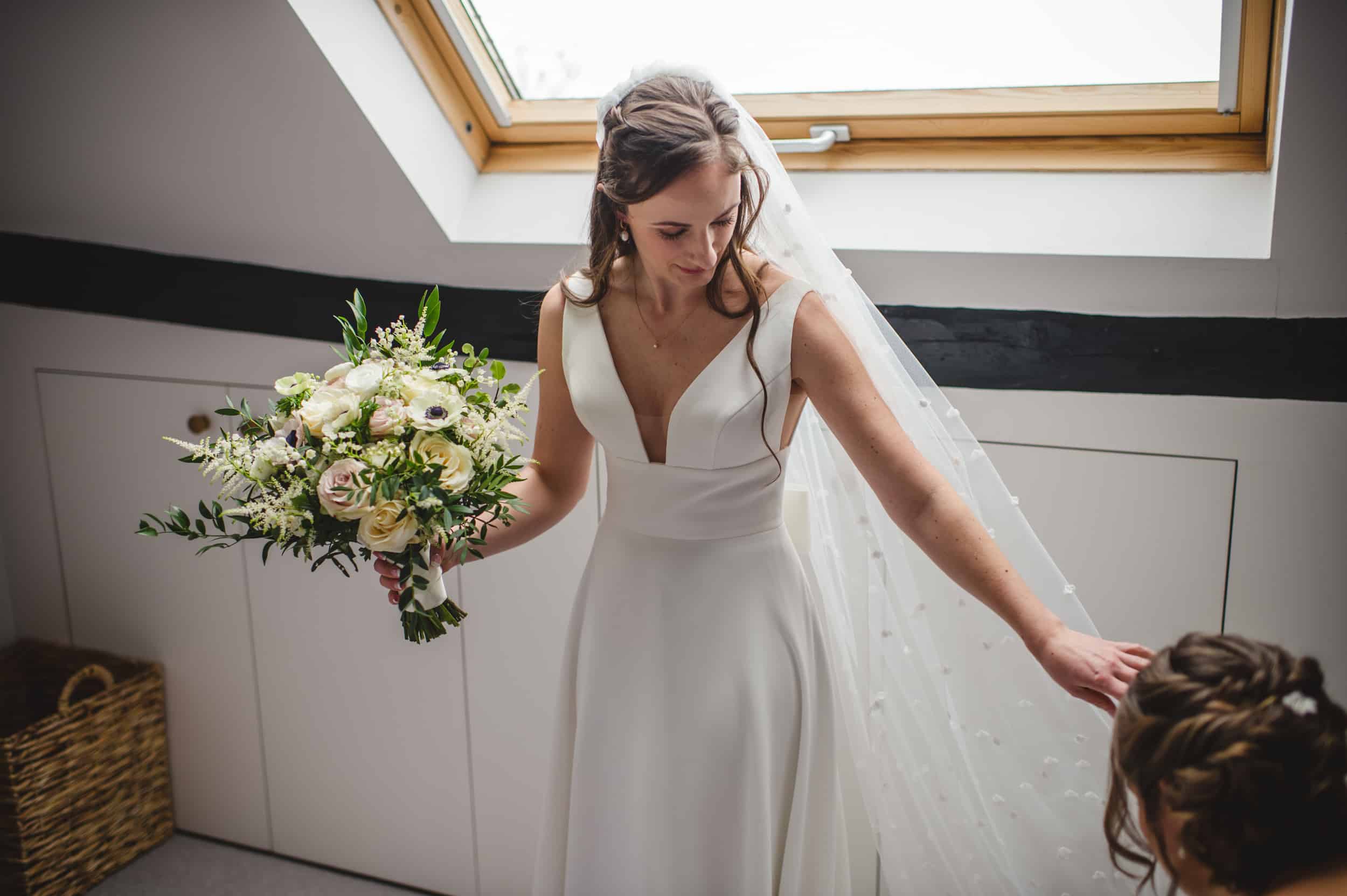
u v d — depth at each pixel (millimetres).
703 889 1567
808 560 1851
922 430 1564
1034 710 1623
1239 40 1650
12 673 2750
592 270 1525
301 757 2568
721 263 1429
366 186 2057
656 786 1559
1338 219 1554
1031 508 1886
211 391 2420
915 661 1649
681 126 1261
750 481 1503
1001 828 1688
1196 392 1738
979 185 1919
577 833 1621
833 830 1674
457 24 2002
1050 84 1922
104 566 2660
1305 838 836
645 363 1504
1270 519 1745
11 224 2475
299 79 1876
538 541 2213
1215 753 842
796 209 1505
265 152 2055
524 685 2305
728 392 1441
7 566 2773
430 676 2385
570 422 1652
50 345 2551
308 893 2523
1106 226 1767
